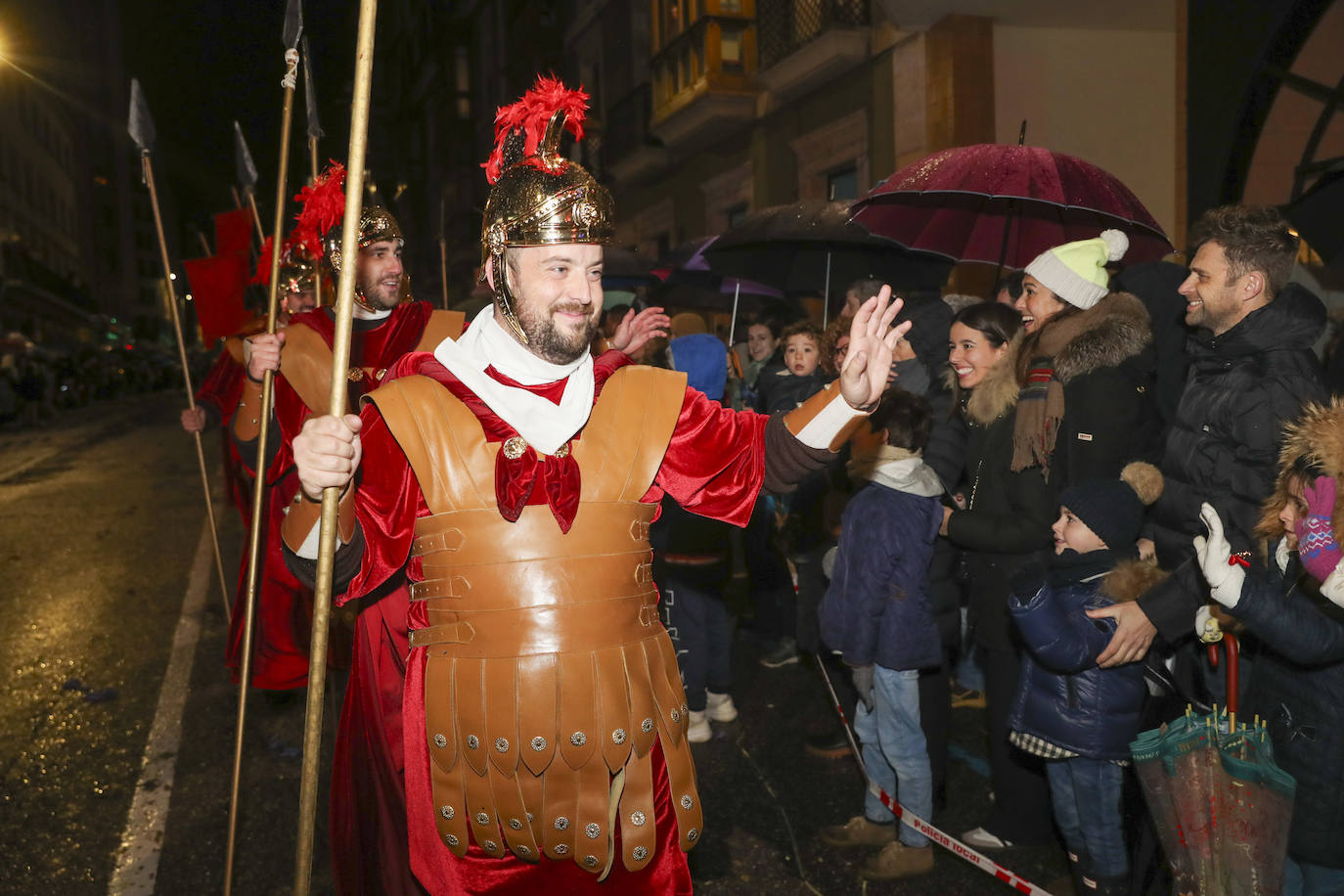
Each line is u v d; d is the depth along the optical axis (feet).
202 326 14.48
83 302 159.22
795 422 6.09
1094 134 29.30
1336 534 6.74
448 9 89.97
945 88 28.99
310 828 5.48
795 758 12.53
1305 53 21.42
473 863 5.74
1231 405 8.49
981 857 9.22
